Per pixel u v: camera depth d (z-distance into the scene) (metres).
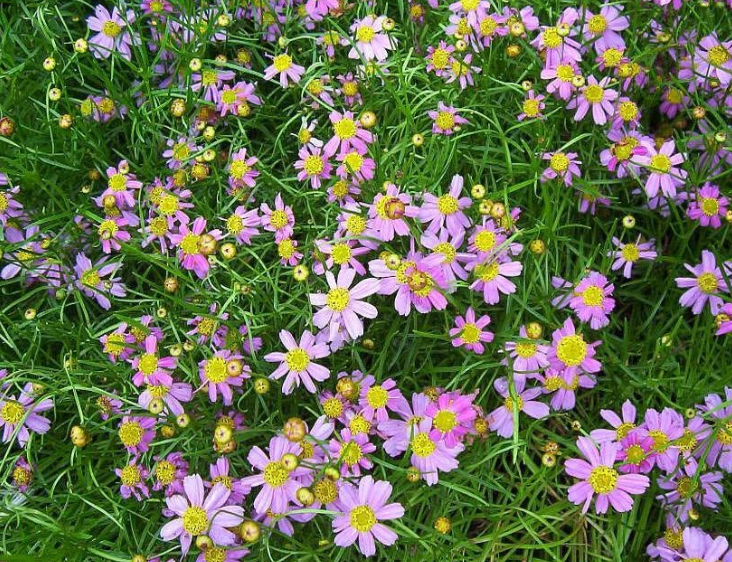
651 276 0.37
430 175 0.37
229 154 0.39
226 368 0.31
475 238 0.33
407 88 0.39
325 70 0.40
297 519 0.31
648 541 0.33
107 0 0.44
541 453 0.34
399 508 0.30
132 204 0.37
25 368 0.35
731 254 0.36
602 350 0.35
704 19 0.41
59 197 0.39
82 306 0.35
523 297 0.34
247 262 0.37
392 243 0.36
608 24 0.39
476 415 0.32
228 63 0.39
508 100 0.39
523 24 0.37
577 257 0.37
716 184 0.38
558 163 0.35
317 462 0.31
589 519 0.33
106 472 0.34
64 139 0.39
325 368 0.32
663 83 0.39
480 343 0.32
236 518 0.30
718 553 0.29
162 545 0.33
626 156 0.36
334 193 0.37
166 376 0.33
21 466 0.34
